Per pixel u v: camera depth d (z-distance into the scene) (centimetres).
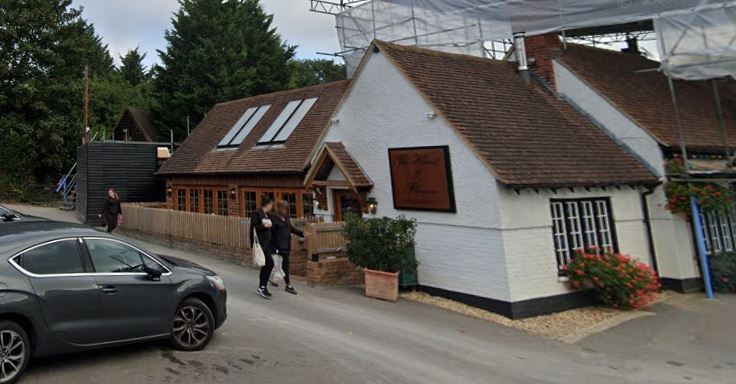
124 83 5406
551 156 1073
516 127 1128
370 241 1040
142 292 600
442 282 1048
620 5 1470
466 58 1359
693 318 962
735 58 1212
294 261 1235
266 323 808
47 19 3047
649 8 1425
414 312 939
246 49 3731
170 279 638
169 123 3672
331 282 1131
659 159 1196
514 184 921
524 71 1416
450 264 1032
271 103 2153
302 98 2003
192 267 693
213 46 3572
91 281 560
